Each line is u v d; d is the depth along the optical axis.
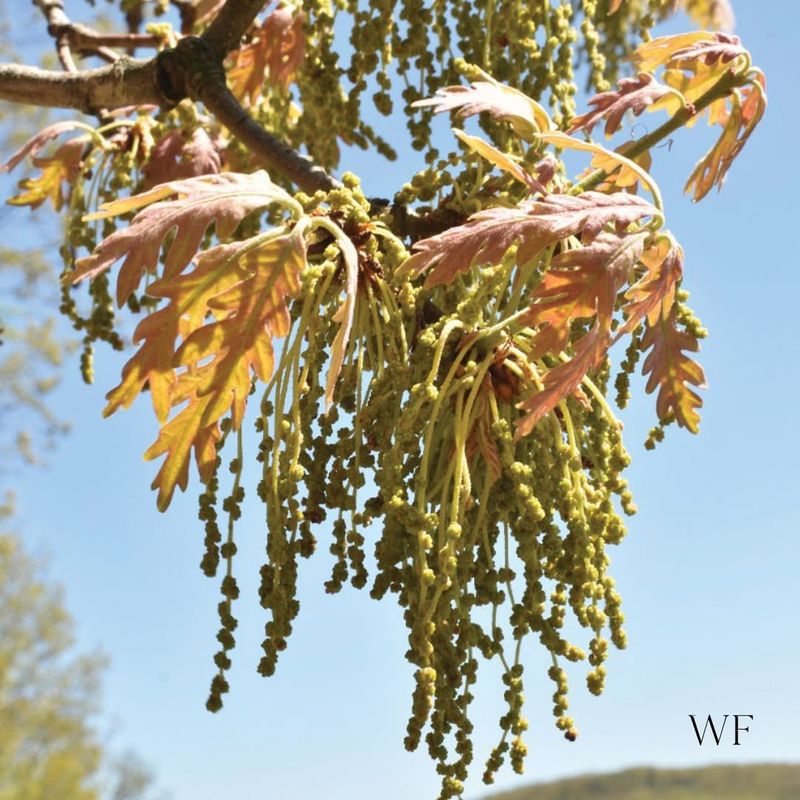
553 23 0.32
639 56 0.32
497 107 0.29
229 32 0.36
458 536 0.23
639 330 0.30
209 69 0.36
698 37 0.32
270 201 0.26
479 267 0.29
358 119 0.33
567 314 0.25
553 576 0.25
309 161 0.32
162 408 0.25
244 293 0.25
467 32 0.32
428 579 0.23
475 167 0.30
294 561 0.23
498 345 0.26
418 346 0.25
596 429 0.27
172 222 0.25
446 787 0.24
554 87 0.32
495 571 0.26
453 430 0.26
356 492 0.25
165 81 0.37
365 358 0.27
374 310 0.26
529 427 0.24
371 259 0.26
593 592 0.24
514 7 0.32
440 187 0.29
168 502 0.25
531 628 0.25
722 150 0.32
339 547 0.25
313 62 0.34
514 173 0.26
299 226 0.25
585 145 0.27
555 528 0.26
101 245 0.25
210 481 0.25
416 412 0.24
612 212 0.25
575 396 0.26
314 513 0.25
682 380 0.30
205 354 0.25
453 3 0.32
